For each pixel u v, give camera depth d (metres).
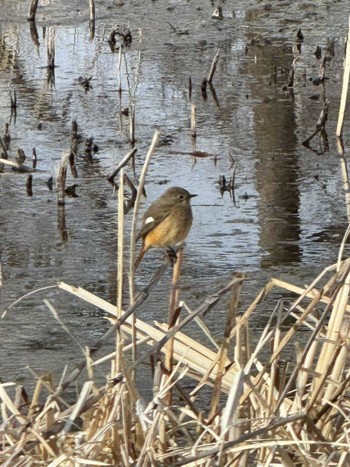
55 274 12.99
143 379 10.29
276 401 6.99
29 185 16.19
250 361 6.86
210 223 14.73
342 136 18.50
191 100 20.61
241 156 17.47
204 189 15.98
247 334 7.24
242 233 14.39
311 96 20.78
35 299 12.32
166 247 8.59
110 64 23.14
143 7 28.52
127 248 13.82
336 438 7.11
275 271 13.12
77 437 6.67
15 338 11.36
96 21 27.02
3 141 18.17
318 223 14.73
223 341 7.14
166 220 8.48
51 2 29.09
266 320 11.63
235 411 6.44
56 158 17.44
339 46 24.48
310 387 7.76
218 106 20.25
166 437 6.99
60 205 15.38
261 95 20.92
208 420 7.23
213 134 18.64
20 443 6.48
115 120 19.41
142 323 8.04
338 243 14.02
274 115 19.66
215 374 7.73
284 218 14.86
